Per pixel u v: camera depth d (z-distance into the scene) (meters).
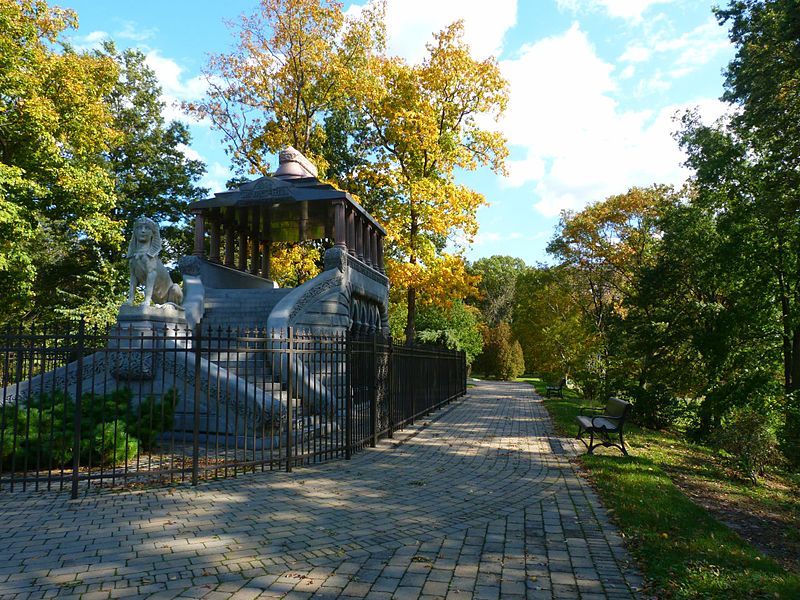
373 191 30.31
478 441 11.65
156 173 32.53
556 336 37.06
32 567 4.36
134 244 12.55
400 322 41.72
